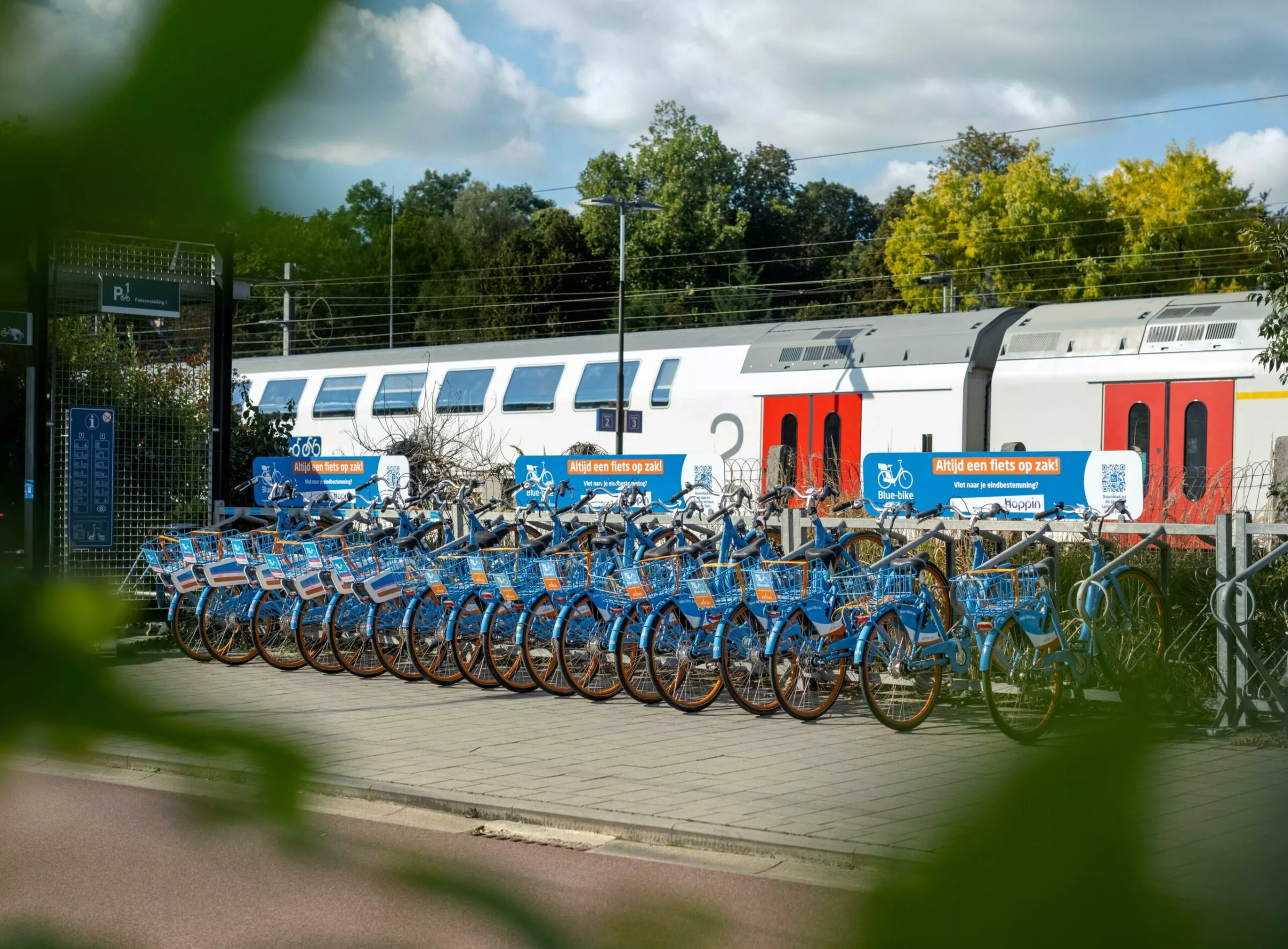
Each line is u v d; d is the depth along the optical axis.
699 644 9.65
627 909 0.49
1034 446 21.25
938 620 9.17
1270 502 12.27
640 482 12.76
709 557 10.60
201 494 13.66
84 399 13.03
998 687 9.25
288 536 11.97
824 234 64.12
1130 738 0.41
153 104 0.38
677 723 9.22
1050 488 10.06
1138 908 0.38
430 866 0.49
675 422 25.17
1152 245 46.53
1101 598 9.33
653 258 53.25
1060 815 0.39
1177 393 19.83
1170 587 10.10
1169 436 19.92
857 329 23.62
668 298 53.00
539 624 10.46
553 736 8.73
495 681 10.73
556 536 11.16
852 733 8.77
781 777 7.48
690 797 7.02
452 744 8.44
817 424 23.36
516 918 0.48
